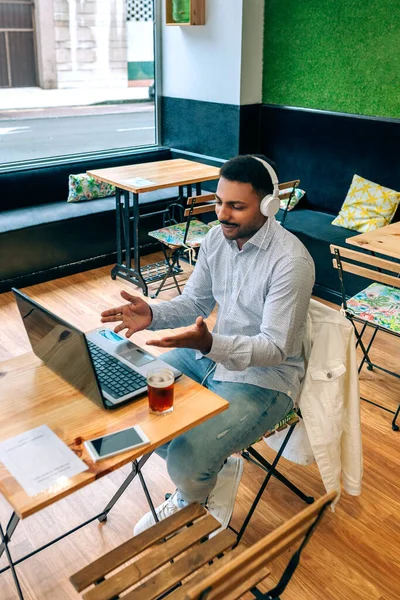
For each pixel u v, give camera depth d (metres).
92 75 5.19
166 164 4.68
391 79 4.11
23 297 1.64
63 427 1.47
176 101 5.45
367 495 2.38
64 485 1.28
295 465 2.53
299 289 1.84
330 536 2.17
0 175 4.58
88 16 4.99
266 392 1.93
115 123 5.44
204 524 1.60
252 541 2.12
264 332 1.85
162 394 1.49
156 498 2.32
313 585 1.96
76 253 4.58
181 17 4.98
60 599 1.88
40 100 4.99
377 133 4.25
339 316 1.96
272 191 1.84
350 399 2.03
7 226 4.20
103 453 1.36
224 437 1.81
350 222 4.27
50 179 4.86
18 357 1.79
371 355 3.43
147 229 4.98
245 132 5.00
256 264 1.92
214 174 4.33
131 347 1.81
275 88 4.90
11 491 1.26
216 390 1.98
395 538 2.17
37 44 4.86
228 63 4.84
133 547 1.52
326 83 4.52
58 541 2.11
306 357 2.02
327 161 4.64
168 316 1.97
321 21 4.41
